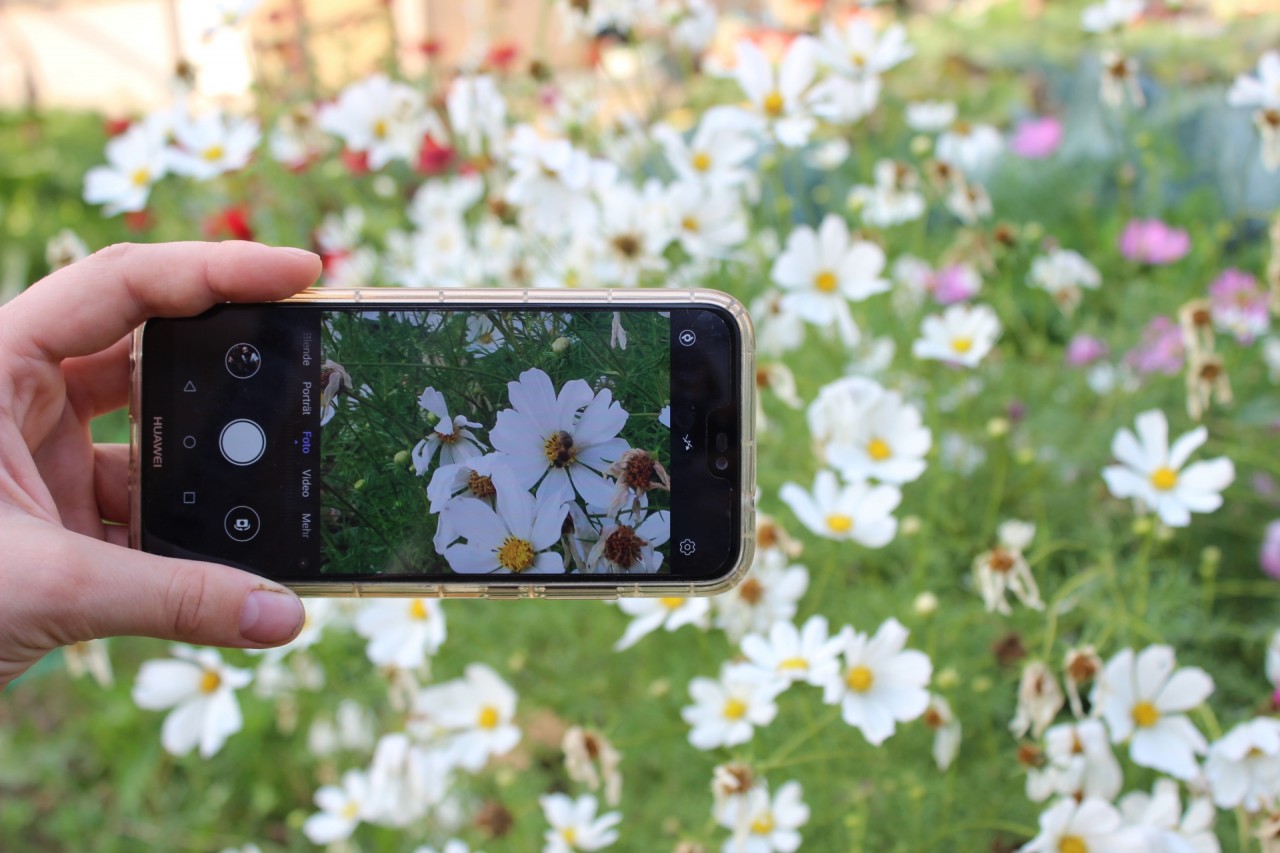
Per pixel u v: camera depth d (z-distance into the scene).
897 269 0.62
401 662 0.48
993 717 0.50
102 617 0.37
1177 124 0.79
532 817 0.53
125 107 1.36
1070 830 0.41
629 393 0.41
